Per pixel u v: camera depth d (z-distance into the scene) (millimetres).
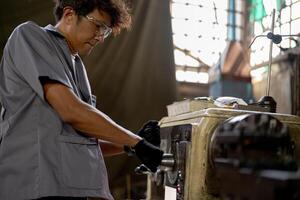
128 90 3010
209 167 1056
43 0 2711
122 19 1192
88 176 1039
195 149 1075
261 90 3098
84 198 1094
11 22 2629
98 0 1091
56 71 1009
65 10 1112
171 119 1350
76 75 1172
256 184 556
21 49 1034
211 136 1049
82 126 996
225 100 1364
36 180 984
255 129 651
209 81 3422
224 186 659
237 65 3268
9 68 1064
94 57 2904
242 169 584
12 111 1055
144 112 3033
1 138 1073
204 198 1054
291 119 1141
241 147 614
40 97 1021
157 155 1022
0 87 1096
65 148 1015
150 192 1439
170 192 1204
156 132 1222
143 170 1327
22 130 1032
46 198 1001
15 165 1011
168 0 3176
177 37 3477
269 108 1330
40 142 1002
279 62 2777
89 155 1062
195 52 3508
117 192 2891
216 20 3566
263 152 631
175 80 3125
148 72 3070
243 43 3506
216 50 3516
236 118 875
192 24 3523
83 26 1109
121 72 2990
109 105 2955
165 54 3123
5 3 2633
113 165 2918
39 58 1019
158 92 3078
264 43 3084
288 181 507
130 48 3023
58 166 1001
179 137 1182
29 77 1000
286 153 744
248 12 3512
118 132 1014
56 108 992
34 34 1056
